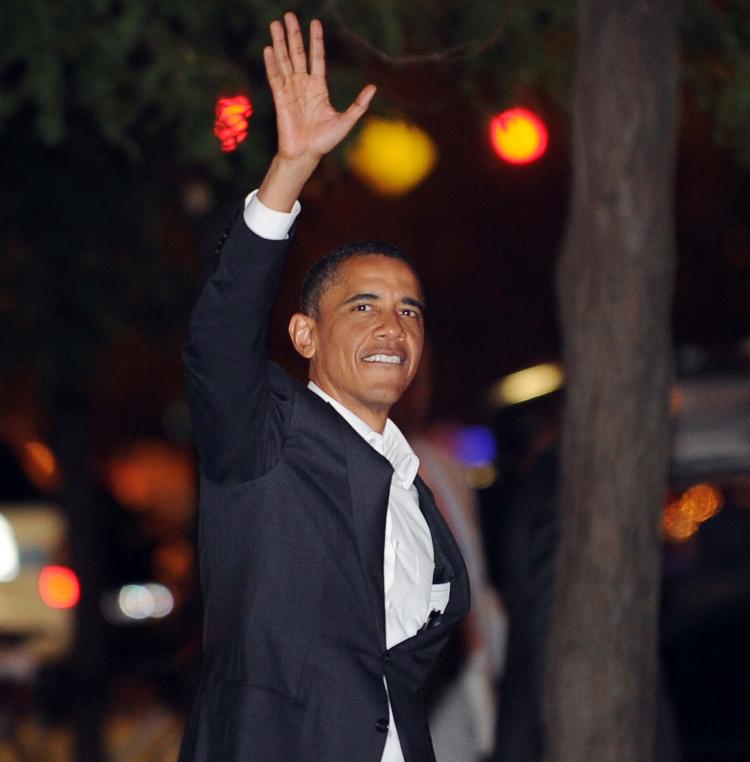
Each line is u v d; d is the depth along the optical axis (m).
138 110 23.17
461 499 22.56
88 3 22.03
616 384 17.94
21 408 50.75
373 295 14.02
